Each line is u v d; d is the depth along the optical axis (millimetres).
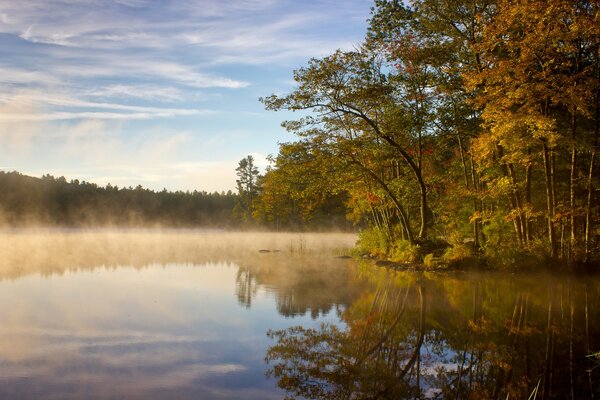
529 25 18125
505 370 8258
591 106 21047
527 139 19141
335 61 24625
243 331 10898
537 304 14242
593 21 16781
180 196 131250
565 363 8594
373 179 28797
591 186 19703
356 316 12625
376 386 7504
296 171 28422
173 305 13906
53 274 21188
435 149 28688
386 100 25875
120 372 7934
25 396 6793
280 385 7469
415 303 14508
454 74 24625
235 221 91125
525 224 22719
